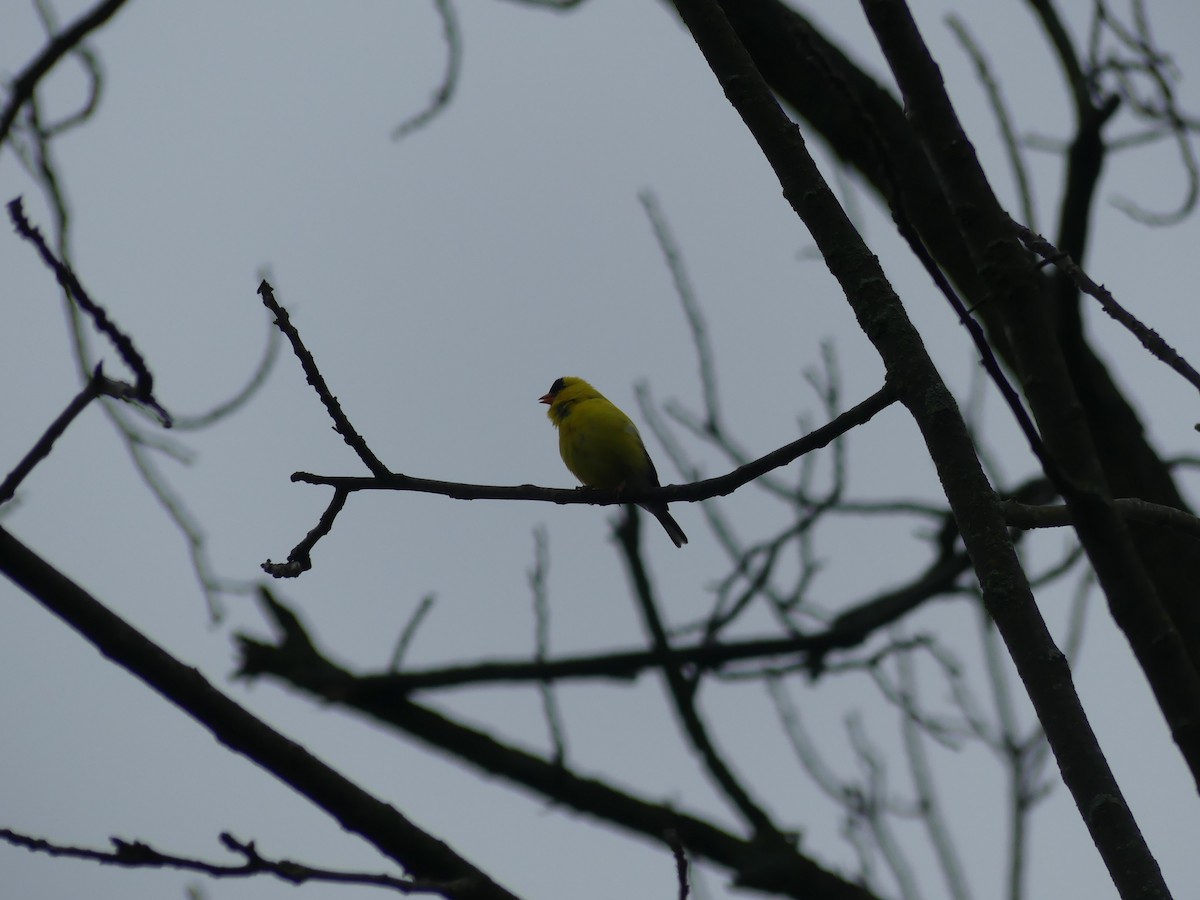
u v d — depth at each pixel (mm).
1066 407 6461
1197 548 8820
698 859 13062
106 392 5582
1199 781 5824
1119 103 9922
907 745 12578
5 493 5312
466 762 13375
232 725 5145
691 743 13703
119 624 5164
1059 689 4926
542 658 14016
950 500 5375
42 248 5445
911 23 6781
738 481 6977
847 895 12438
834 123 10438
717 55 6227
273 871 4711
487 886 4934
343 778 5266
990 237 6648
